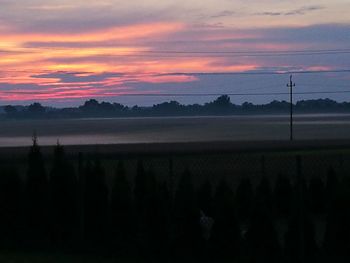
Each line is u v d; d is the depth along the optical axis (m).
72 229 13.70
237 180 26.06
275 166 33.19
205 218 13.24
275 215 17.56
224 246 12.25
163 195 12.80
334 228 11.51
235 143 62.75
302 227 11.73
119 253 13.14
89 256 13.10
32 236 13.77
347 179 11.84
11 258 12.88
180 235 12.52
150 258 12.76
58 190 13.72
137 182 13.45
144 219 12.85
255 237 11.91
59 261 12.63
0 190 13.78
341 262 11.45
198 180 25.95
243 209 15.89
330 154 42.00
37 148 13.98
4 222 13.77
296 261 11.70
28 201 13.77
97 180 13.53
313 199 19.02
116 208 13.23
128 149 50.50
